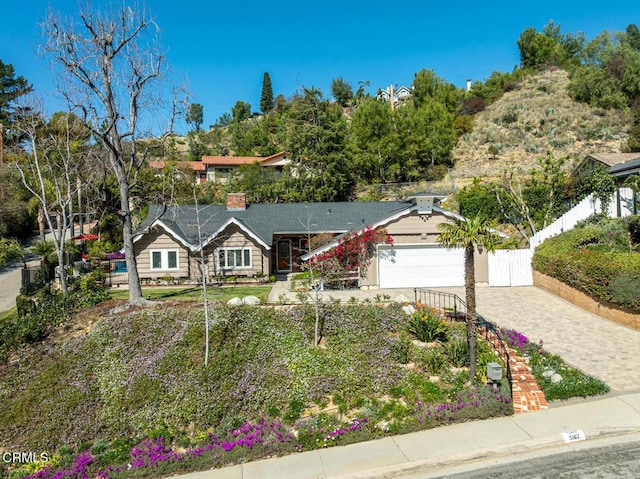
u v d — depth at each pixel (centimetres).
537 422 945
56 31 1627
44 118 2266
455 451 855
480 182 4069
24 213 3888
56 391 1173
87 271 2452
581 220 2458
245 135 7519
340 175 4141
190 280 2403
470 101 6950
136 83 1805
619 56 6312
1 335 1484
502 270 2336
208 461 875
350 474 812
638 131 4353
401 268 2312
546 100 6244
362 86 9356
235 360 1255
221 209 2886
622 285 1575
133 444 992
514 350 1300
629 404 1007
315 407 1091
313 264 2206
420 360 1249
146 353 1322
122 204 1783
